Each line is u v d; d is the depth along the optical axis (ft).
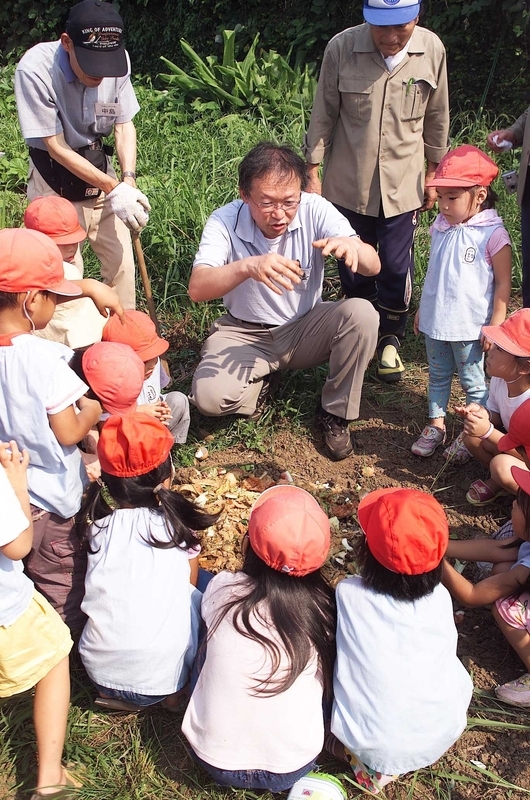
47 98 12.37
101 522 8.34
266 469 12.35
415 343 15.55
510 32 23.32
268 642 7.14
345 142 13.78
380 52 12.85
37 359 7.91
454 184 10.82
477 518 11.37
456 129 23.06
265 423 13.21
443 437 12.57
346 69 13.12
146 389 10.87
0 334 8.09
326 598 7.63
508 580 8.81
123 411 8.76
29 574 9.00
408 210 13.92
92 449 10.19
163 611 8.00
